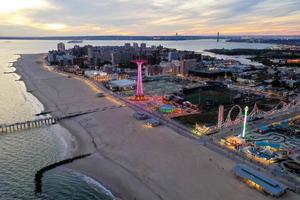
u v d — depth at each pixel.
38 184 78.88
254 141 103.81
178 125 123.31
